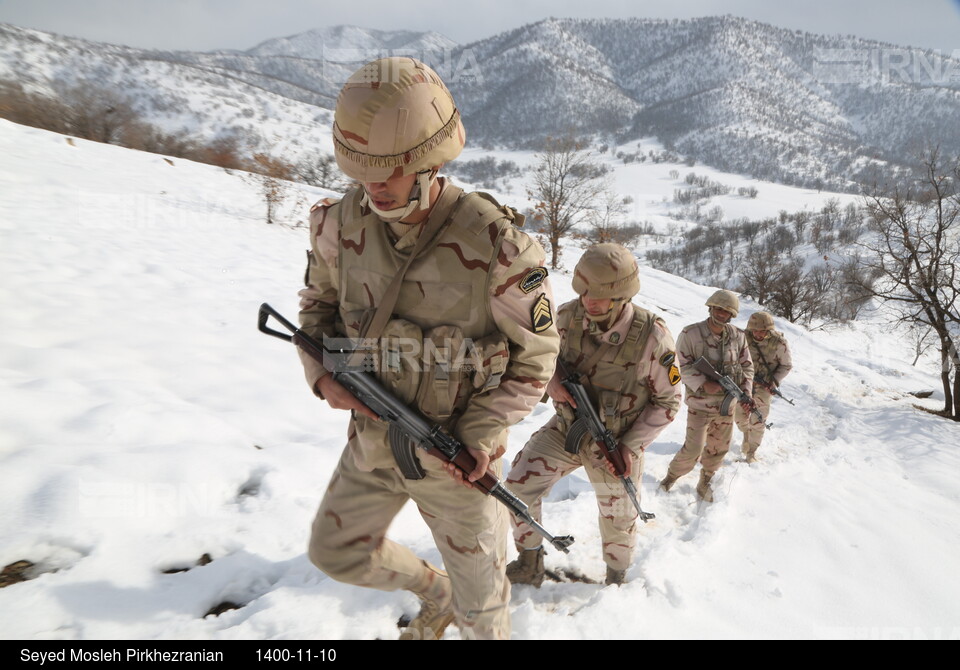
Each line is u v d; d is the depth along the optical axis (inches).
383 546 74.7
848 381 526.3
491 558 71.0
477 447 63.7
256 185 757.3
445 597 83.6
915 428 324.8
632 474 107.2
